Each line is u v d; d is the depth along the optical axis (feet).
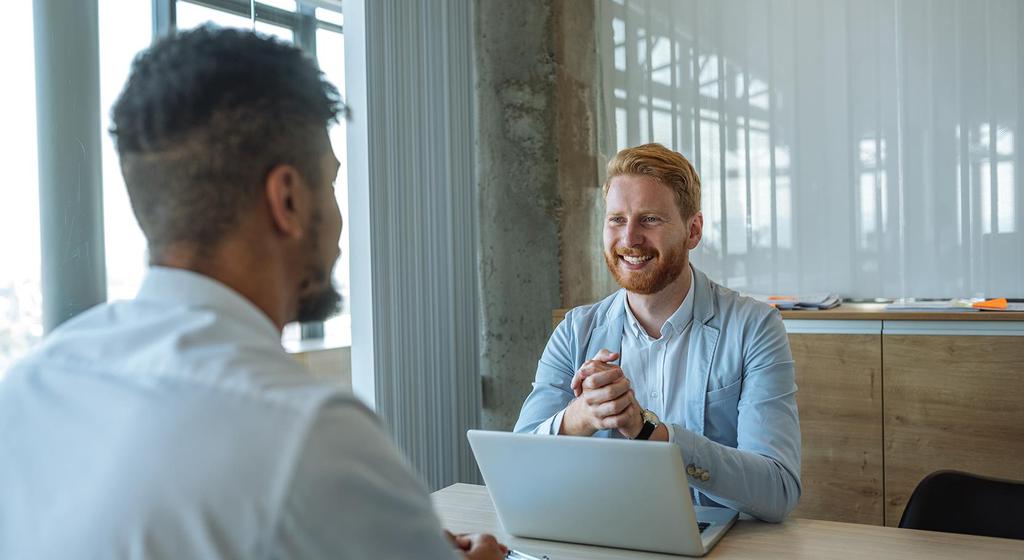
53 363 2.56
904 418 10.21
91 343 2.56
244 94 2.63
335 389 2.42
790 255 12.64
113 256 8.23
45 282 7.70
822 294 12.34
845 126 12.20
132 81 2.69
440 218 12.59
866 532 5.46
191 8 9.25
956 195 11.57
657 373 7.39
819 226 12.42
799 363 10.78
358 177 11.41
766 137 12.73
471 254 13.25
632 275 7.21
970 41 11.42
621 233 7.21
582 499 5.21
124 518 2.16
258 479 2.17
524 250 12.76
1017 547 5.01
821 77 12.34
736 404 7.06
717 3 12.98
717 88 13.04
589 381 5.90
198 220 2.62
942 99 11.60
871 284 12.12
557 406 7.54
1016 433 9.65
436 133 12.55
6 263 7.45
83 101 7.95
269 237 2.74
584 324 7.77
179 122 2.59
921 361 10.10
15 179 7.52
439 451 12.41
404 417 11.78
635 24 13.56
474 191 13.32
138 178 2.64
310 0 11.14
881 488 10.36
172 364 2.37
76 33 7.88
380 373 11.37
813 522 5.78
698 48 13.14
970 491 6.13
